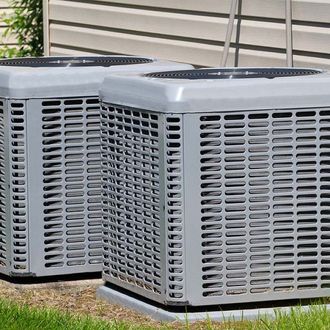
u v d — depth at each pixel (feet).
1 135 23.77
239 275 20.84
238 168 20.53
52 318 20.48
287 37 25.80
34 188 23.67
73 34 36.17
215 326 20.26
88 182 23.98
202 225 20.57
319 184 20.86
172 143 20.30
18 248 23.85
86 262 24.20
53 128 23.59
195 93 20.15
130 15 32.89
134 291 21.99
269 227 20.79
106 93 22.11
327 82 20.70
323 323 19.12
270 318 20.52
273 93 20.45
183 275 20.62
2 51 48.65
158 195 20.77
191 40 30.17
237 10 28.27
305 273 21.06
